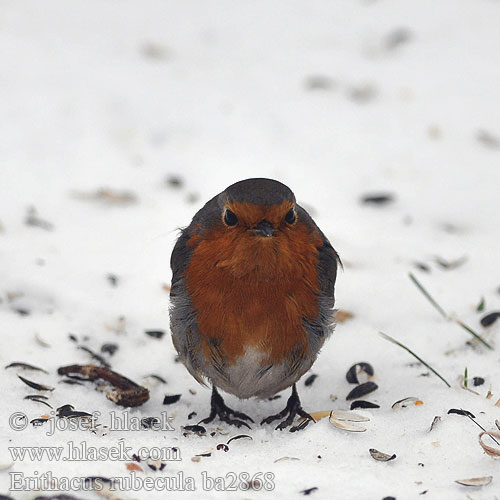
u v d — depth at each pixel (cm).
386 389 981
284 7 1942
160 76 1709
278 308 872
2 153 1477
